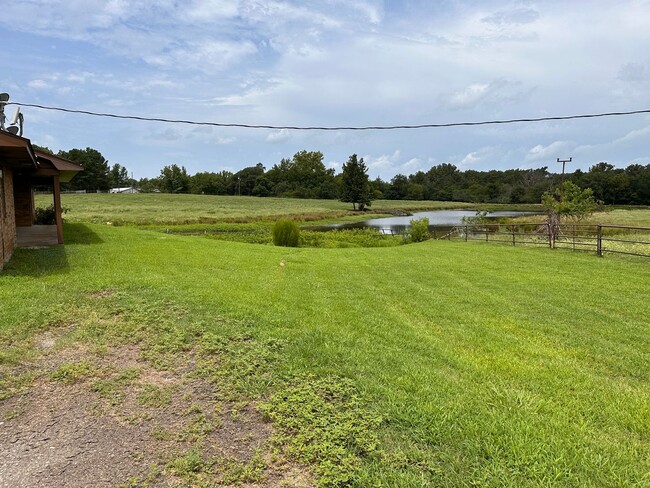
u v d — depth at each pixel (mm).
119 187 112562
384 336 4863
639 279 9086
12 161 8594
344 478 2375
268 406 3174
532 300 7047
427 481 2359
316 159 115562
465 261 11789
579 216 24719
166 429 2904
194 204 61281
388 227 41500
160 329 4789
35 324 4738
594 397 3465
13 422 2951
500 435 2801
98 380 3594
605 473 2453
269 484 2369
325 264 10656
